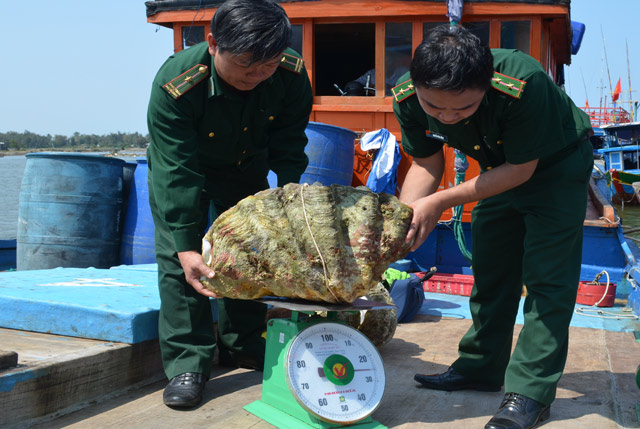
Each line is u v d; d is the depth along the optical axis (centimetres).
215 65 239
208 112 251
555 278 232
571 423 232
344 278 206
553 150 227
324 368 217
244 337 302
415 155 261
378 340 327
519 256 262
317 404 210
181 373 248
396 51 560
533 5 518
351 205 215
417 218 219
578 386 280
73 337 271
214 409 240
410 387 276
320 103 577
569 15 543
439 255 574
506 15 532
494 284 265
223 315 301
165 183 238
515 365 232
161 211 239
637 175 2152
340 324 228
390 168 538
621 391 273
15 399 210
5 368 213
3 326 288
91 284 341
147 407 242
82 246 546
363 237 210
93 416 230
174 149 240
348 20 564
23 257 551
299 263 209
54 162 545
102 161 556
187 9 576
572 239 236
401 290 416
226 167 282
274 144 282
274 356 232
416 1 539
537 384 226
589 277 535
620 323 427
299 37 575
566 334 233
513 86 214
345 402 214
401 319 419
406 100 244
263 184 302
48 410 224
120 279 369
